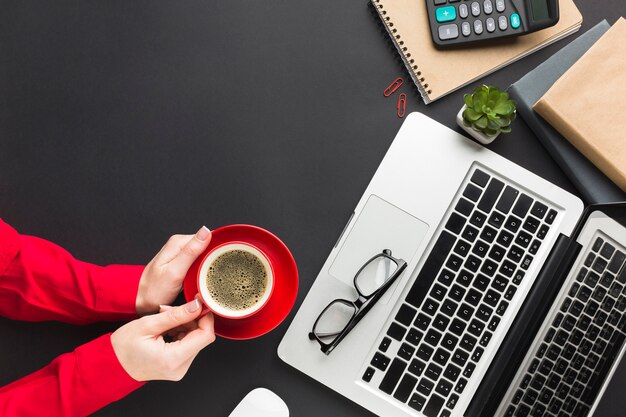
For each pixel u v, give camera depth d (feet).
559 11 2.87
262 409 2.81
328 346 2.77
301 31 2.98
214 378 2.91
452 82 2.90
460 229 2.84
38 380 2.57
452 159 2.84
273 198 2.95
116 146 2.96
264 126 2.96
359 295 2.82
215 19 2.97
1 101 2.95
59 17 2.96
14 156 2.95
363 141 2.96
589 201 2.85
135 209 2.95
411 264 2.84
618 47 2.74
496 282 2.84
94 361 2.49
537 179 2.83
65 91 2.96
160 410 2.90
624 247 2.79
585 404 2.77
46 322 2.90
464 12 2.85
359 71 2.97
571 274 2.79
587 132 2.75
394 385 2.83
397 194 2.84
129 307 2.69
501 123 2.72
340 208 2.95
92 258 2.94
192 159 2.96
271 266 2.53
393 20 2.90
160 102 2.96
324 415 2.90
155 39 2.97
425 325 2.84
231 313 2.51
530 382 2.78
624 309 2.81
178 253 2.66
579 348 2.80
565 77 2.75
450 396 2.83
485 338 2.84
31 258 2.69
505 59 2.90
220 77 2.97
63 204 2.95
